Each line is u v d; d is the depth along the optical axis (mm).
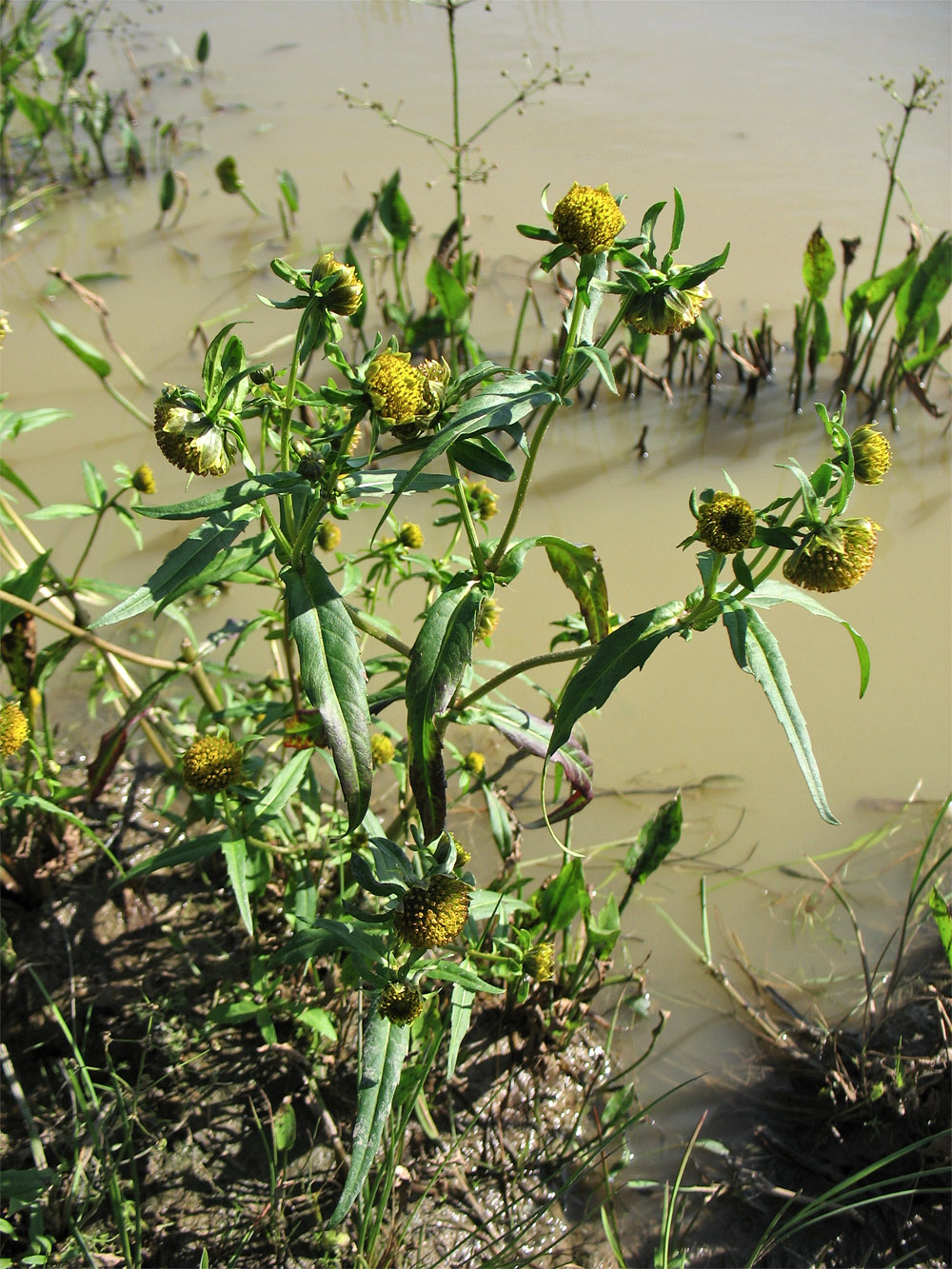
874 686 526
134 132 1046
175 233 896
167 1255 347
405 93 1049
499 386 287
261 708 383
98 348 750
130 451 663
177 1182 362
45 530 610
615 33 1169
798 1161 375
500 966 372
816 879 455
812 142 924
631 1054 404
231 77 1134
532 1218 338
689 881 457
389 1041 302
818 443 681
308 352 284
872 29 1124
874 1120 376
